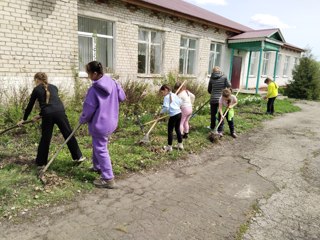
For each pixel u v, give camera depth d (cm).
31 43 729
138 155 521
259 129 855
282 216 353
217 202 380
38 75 422
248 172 498
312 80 1991
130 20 1054
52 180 394
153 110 876
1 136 554
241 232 313
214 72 716
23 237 282
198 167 507
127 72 1086
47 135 423
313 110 1377
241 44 1678
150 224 319
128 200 370
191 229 314
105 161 391
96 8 929
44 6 738
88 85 842
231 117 714
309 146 690
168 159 527
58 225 305
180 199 382
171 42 1273
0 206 328
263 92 1822
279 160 573
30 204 339
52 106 419
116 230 304
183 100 617
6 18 677
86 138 591
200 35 1454
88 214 330
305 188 442
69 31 805
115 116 392
